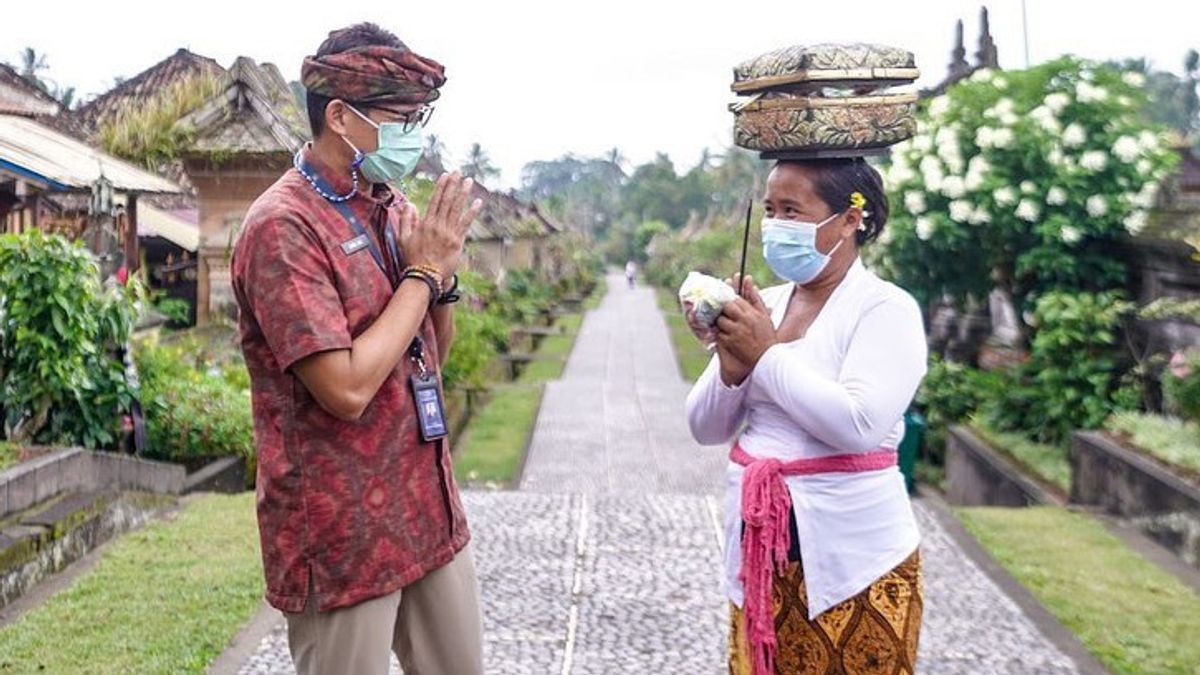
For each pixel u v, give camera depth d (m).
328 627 2.69
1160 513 6.96
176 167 16.58
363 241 2.70
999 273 12.17
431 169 11.38
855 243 2.91
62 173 10.64
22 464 6.26
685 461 13.76
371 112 2.66
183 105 14.67
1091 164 10.81
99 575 5.66
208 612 5.17
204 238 14.48
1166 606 5.69
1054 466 9.85
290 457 2.67
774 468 2.85
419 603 2.85
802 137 2.79
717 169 70.88
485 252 31.11
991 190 11.36
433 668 2.88
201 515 6.87
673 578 5.96
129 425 8.25
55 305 7.67
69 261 7.75
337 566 2.66
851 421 2.73
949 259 12.16
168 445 9.14
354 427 2.66
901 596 2.88
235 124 14.22
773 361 2.78
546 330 31.89
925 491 12.04
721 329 2.84
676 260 56.50
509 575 6.00
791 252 2.85
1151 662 4.92
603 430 15.87
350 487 2.66
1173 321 9.99
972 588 5.89
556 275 52.03
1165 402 9.75
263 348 2.70
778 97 2.84
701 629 5.25
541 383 20.80
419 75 2.67
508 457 13.65
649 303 48.19
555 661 4.86
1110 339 10.39
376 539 2.68
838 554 2.84
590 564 6.20
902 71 2.83
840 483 2.83
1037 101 11.54
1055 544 6.83
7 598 5.22
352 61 2.62
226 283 14.57
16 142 11.74
